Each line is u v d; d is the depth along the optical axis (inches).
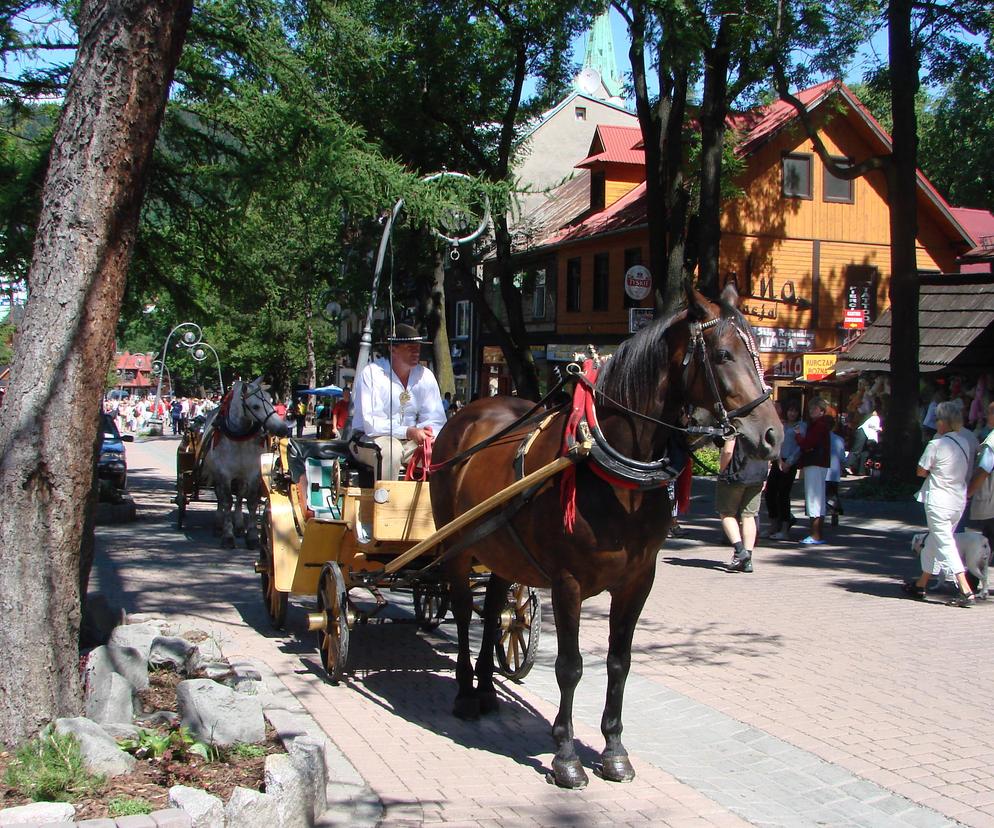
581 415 197.3
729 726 242.4
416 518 267.0
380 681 277.7
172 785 172.1
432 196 503.2
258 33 539.2
